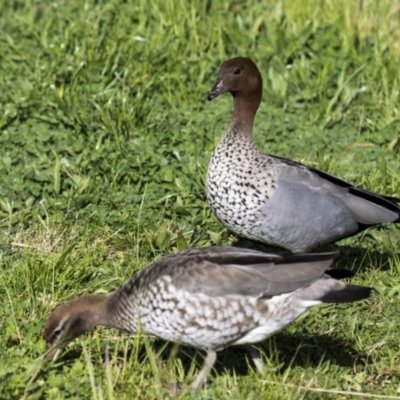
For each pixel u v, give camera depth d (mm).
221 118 14469
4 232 11258
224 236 11555
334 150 13742
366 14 16844
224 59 15898
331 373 9094
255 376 8672
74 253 10766
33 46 16391
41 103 14328
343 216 10531
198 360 9242
